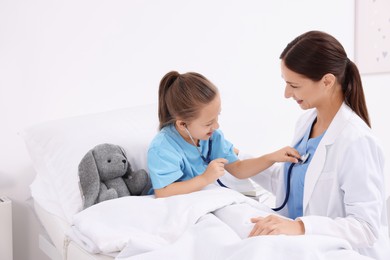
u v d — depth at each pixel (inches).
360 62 106.5
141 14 78.7
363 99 51.1
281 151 56.6
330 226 43.8
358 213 45.1
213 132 60.2
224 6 86.8
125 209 48.2
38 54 71.1
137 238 43.4
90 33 74.7
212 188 55.1
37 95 71.7
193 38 84.3
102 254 45.9
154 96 81.7
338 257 39.0
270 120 95.4
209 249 40.6
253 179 64.1
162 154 54.6
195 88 52.7
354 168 46.3
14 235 72.3
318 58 47.4
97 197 53.9
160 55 81.4
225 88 89.1
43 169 62.2
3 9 67.9
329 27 101.2
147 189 58.6
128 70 78.6
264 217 46.0
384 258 48.9
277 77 95.1
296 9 95.9
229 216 47.9
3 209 65.6
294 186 55.2
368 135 47.5
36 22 70.4
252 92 92.4
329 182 49.8
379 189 46.8
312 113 57.5
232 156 61.8
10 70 69.4
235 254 37.9
